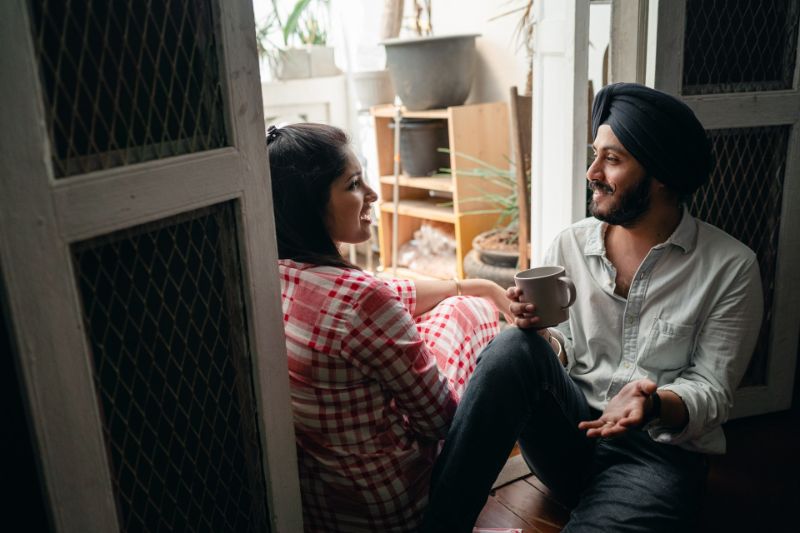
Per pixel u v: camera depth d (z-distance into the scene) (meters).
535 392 1.38
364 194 1.45
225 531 1.29
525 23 2.98
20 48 0.85
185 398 1.17
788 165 1.88
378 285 1.32
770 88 1.85
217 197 1.12
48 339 0.92
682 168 1.34
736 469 1.80
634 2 1.76
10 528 0.96
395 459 1.41
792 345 2.01
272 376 1.26
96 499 0.99
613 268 1.49
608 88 1.39
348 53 4.12
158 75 1.05
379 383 1.38
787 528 1.56
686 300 1.42
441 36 3.20
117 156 1.00
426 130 3.46
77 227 0.93
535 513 1.65
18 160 0.86
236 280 1.21
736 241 1.41
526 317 1.37
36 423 0.92
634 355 1.48
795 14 1.82
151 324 1.09
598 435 1.22
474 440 1.34
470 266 3.07
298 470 1.42
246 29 1.13
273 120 3.94
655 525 1.33
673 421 1.31
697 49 1.80
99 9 0.97
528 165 2.91
